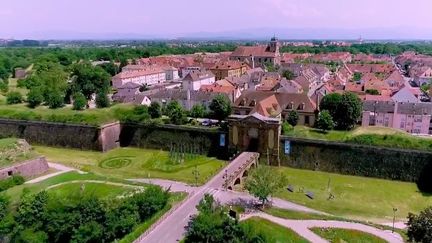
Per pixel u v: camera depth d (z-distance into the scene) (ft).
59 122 450.30
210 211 229.04
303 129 394.11
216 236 205.05
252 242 204.33
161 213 249.34
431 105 421.59
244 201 277.85
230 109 434.71
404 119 419.13
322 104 405.39
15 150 350.02
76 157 410.72
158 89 605.73
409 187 329.72
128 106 476.95
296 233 229.86
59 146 450.30
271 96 425.28
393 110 421.59
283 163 379.35
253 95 435.12
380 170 349.61
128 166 379.76
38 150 436.76
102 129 428.97
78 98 481.46
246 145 387.34
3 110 488.44
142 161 394.11
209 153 407.03
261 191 264.72
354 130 381.40
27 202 248.93
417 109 418.51
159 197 256.93
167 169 367.86
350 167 358.43
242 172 337.31
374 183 338.13
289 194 309.83
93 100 557.33
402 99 495.00
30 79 641.40
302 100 417.08
